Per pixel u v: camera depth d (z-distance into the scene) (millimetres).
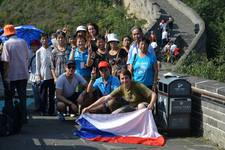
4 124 11023
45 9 67688
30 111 14828
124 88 11430
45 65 14188
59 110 12984
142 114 10891
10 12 70188
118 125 10922
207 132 10914
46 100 14242
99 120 11086
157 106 11898
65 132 11555
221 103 10312
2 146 10047
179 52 38594
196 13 46062
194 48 37969
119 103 11547
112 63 12977
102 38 13438
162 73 14023
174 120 11273
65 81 13078
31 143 10359
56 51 14289
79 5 64812
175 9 49656
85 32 13664
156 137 10594
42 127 12156
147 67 11789
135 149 10023
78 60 13547
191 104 11344
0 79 12953
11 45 11945
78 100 12836
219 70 18812
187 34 42812
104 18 57000
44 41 14289
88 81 13523
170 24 43156
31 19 67375
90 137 10828
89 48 13398
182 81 11227
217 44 42500
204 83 11094
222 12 50438
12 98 11969
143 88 11328
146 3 51094
